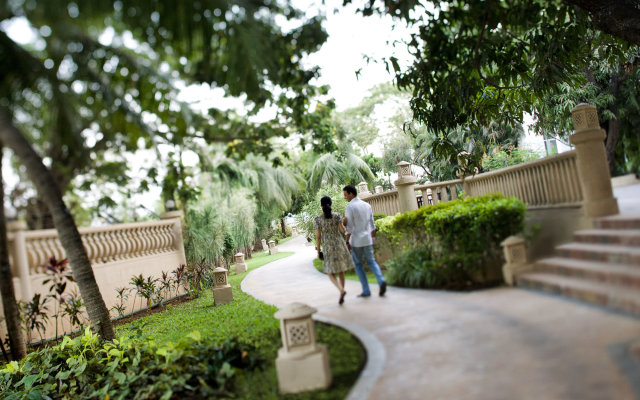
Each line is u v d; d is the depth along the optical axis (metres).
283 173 8.75
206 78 5.20
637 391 2.45
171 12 4.32
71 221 5.54
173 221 9.31
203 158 6.36
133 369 5.30
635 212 4.33
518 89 8.12
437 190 9.62
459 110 7.19
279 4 5.22
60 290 6.19
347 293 6.64
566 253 4.44
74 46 4.46
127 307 9.13
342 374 3.91
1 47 4.39
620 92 9.20
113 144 5.26
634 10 6.10
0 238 5.66
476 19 5.94
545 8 6.94
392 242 7.70
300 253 17.72
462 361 3.33
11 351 6.07
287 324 3.95
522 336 3.43
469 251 5.48
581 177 4.73
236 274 13.99
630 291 3.38
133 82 5.03
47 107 4.67
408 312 4.80
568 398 2.55
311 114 6.29
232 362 4.73
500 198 5.79
